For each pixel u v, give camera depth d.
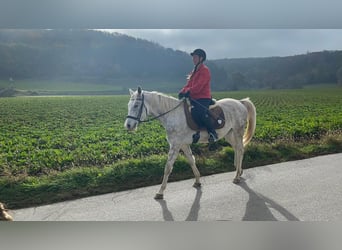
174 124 5.23
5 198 5.02
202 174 6.16
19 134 10.13
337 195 4.95
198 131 5.35
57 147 8.46
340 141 8.06
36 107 13.40
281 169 6.32
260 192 5.15
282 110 13.52
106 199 5.05
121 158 7.09
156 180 5.82
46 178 5.72
